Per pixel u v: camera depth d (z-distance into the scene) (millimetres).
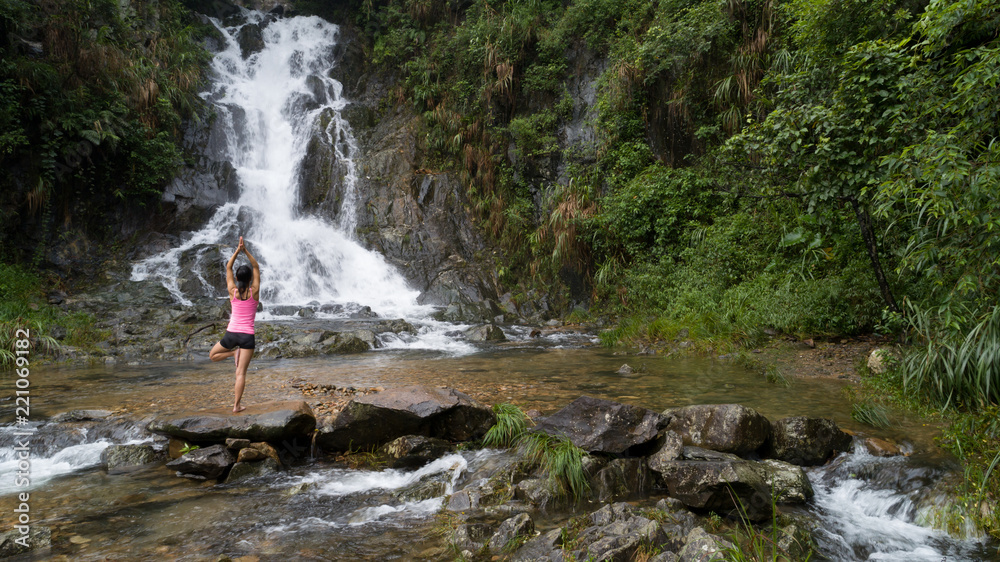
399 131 22234
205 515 4082
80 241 16031
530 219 19344
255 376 8633
